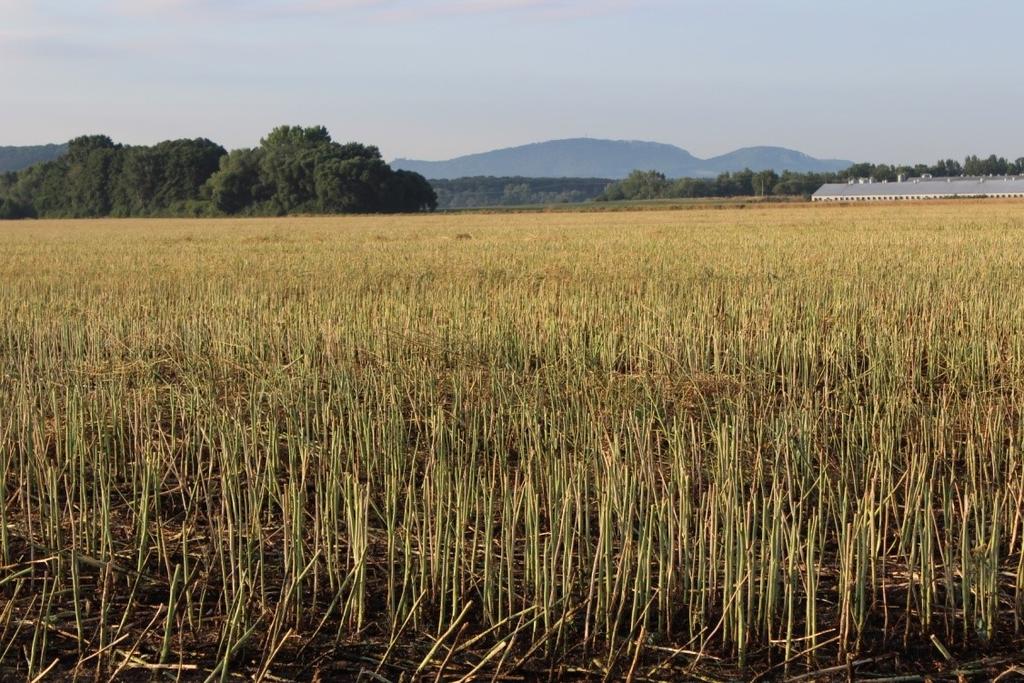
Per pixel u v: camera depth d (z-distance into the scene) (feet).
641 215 193.06
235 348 32.58
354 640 14.11
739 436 20.56
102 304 43.42
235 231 134.31
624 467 16.33
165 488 20.27
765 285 45.93
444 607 14.43
